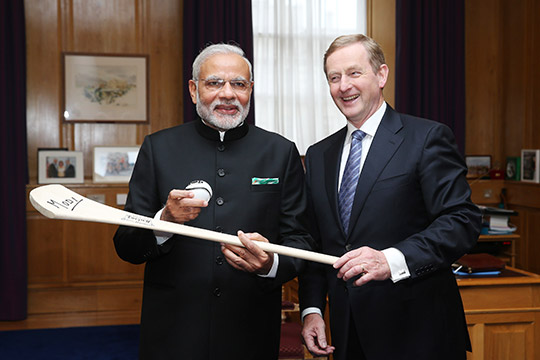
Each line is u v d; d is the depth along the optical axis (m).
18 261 4.71
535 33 5.59
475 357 2.57
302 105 5.54
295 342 2.81
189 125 1.82
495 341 2.59
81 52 5.11
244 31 5.21
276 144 1.79
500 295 2.59
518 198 5.54
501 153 6.07
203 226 1.66
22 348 4.28
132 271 4.94
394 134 1.80
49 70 5.07
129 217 1.46
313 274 1.95
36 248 4.80
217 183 1.70
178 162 1.72
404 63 5.59
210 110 1.67
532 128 5.64
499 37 6.06
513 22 5.85
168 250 1.65
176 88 5.32
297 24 5.51
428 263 1.62
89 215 1.42
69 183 4.85
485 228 4.56
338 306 1.81
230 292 1.66
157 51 5.28
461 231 1.66
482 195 5.71
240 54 1.70
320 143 2.03
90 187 4.80
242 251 1.52
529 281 2.60
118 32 5.20
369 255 1.57
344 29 5.67
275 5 5.46
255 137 1.79
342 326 1.79
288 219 1.75
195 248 1.67
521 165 5.58
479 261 2.80
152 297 1.69
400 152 1.77
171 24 5.30
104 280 4.89
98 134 5.18
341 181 1.87
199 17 5.12
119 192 4.85
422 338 1.71
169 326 1.64
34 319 4.82
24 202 4.75
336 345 1.81
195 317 1.63
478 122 6.09
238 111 1.68
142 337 1.69
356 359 1.81
